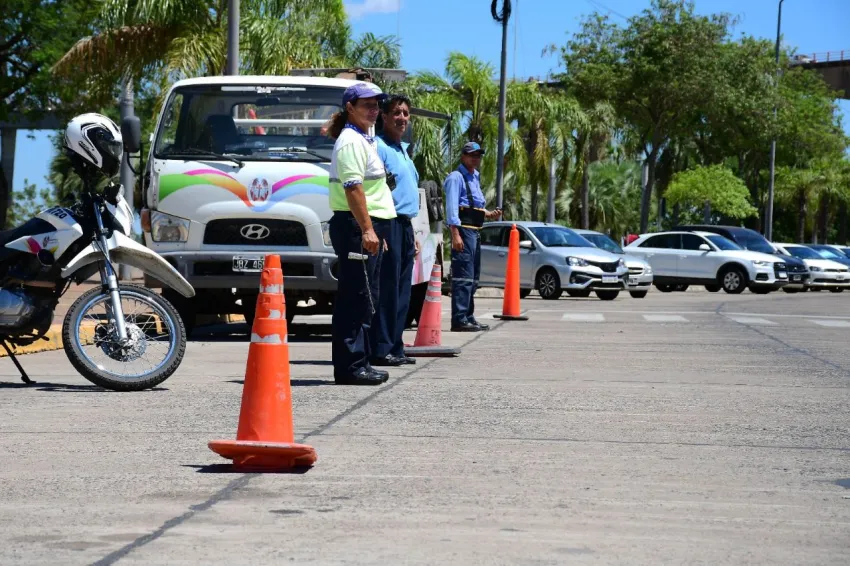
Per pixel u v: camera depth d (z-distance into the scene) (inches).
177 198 551.8
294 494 225.6
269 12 1158.3
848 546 193.3
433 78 1786.4
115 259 379.9
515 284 768.3
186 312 587.5
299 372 432.1
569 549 188.1
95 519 205.3
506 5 1642.5
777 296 1355.8
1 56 1627.7
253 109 563.5
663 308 970.1
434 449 275.0
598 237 1298.0
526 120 1904.5
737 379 429.7
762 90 2417.6
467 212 624.7
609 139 2554.1
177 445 277.7
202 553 183.5
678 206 3550.7
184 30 1068.5
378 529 199.5
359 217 373.4
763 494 231.9
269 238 548.7
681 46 2255.2
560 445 283.1
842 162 3528.5
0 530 197.5
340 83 568.7
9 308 371.6
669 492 232.1
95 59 1069.8
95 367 369.1
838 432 309.9
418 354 493.7
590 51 2306.8
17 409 334.0
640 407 349.4
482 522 205.3
